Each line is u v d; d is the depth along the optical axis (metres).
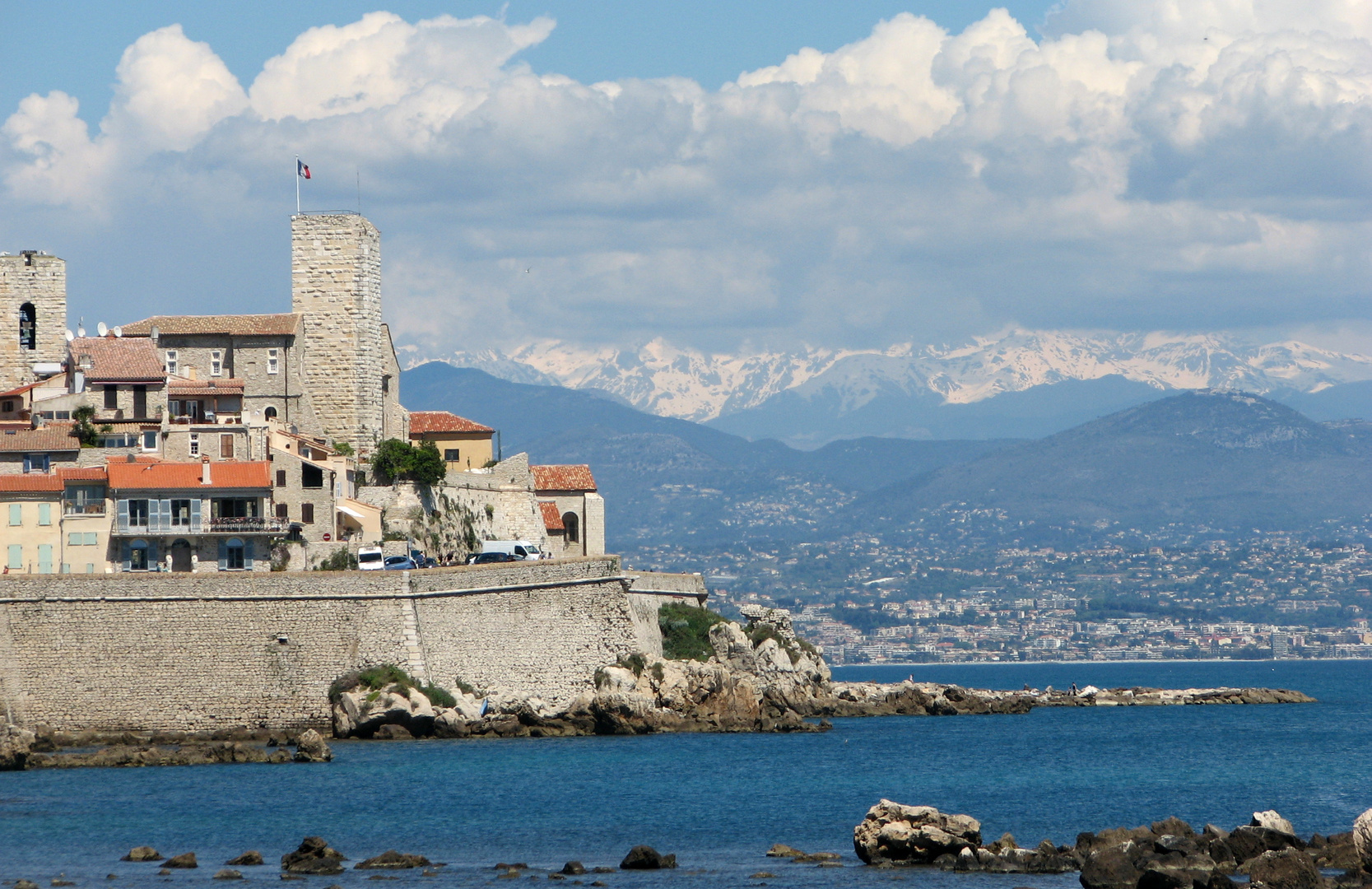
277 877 144.12
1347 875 136.12
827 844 162.62
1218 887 130.38
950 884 140.88
